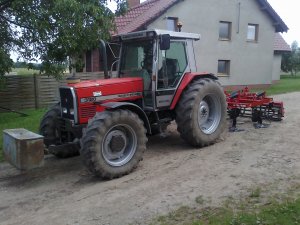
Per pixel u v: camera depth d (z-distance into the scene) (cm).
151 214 455
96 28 1076
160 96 684
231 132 826
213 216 432
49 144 668
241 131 828
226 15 1869
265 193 485
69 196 534
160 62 680
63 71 1192
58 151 647
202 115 736
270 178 536
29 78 1380
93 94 624
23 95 1377
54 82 1428
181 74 721
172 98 703
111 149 591
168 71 699
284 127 849
